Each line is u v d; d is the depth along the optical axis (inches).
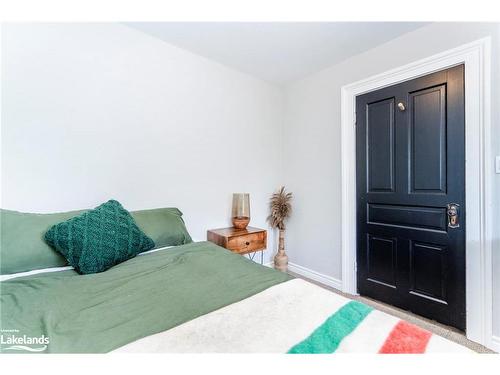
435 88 66.3
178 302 34.8
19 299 35.4
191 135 84.9
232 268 47.0
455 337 60.9
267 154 109.1
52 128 59.4
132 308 33.4
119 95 69.3
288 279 42.4
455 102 62.4
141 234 57.0
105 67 66.8
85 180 64.1
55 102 59.7
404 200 72.9
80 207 63.4
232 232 86.0
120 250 51.5
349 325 28.5
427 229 68.4
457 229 62.4
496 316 56.4
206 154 89.0
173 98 80.1
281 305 33.2
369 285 82.6
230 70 95.0
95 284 40.4
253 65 92.9
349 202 87.5
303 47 80.0
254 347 25.2
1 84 53.7
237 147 98.4
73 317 31.3
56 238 47.3
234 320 29.8
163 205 78.5
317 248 99.0
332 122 92.7
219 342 26.0
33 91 56.9
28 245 46.3
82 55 63.2
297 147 107.6
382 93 78.1
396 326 28.2
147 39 74.0
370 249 82.1
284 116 113.9
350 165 87.0
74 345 26.0
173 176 80.7
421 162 69.2
